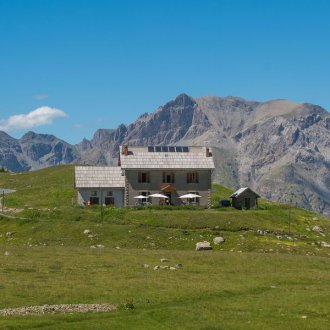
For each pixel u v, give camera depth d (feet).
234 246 269.03
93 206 377.71
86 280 161.38
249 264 203.51
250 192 393.70
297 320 118.73
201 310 127.24
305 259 217.97
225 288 154.30
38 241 283.18
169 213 337.52
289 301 138.72
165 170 399.65
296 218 350.02
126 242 276.62
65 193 458.91
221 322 116.47
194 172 402.93
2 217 331.98
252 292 152.15
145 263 199.82
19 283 153.07
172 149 412.16
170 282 160.66
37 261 197.26
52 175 587.68
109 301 135.74
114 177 415.64
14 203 431.84
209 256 219.61
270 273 185.88
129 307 129.70
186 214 333.62
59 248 245.04
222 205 403.54
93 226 299.58
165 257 216.13
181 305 134.62
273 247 265.13
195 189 402.31
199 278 170.30
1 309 124.88
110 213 342.03
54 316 119.85
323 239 316.60
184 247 269.85
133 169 396.57
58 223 308.81
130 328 112.47
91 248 249.34
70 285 152.35
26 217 342.44
